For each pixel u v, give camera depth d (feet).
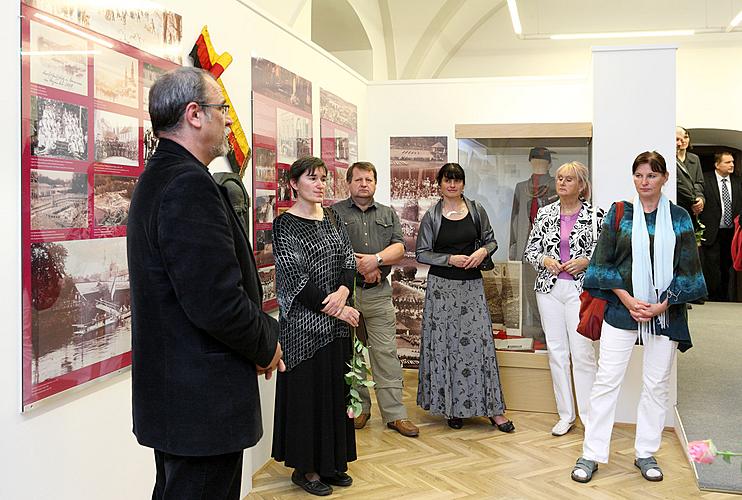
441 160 19.11
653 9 31.01
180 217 5.30
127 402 8.18
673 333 10.96
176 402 5.49
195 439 5.46
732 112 28.19
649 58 14.08
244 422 5.70
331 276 10.53
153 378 5.58
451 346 13.93
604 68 14.29
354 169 13.67
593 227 13.26
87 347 7.34
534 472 11.62
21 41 6.35
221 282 5.32
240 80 11.27
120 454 8.02
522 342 15.65
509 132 15.96
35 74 6.54
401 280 19.21
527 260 14.17
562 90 18.57
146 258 5.53
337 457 10.64
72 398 7.18
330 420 10.52
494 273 15.93
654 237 10.84
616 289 11.02
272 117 12.62
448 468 11.84
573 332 13.39
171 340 5.52
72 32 7.07
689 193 18.04
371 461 12.24
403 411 13.98
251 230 11.73
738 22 25.38
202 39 9.67
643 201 11.09
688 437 12.44
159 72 8.82
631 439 13.29
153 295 5.52
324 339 10.41
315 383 10.45
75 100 7.14
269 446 12.34
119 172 7.93
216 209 5.48
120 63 7.95
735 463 11.35
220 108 5.94
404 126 19.31
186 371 5.50
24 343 6.44
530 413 15.30
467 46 33.12
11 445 6.32
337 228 10.98
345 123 17.39
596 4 31.65
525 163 16.07
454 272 13.98
